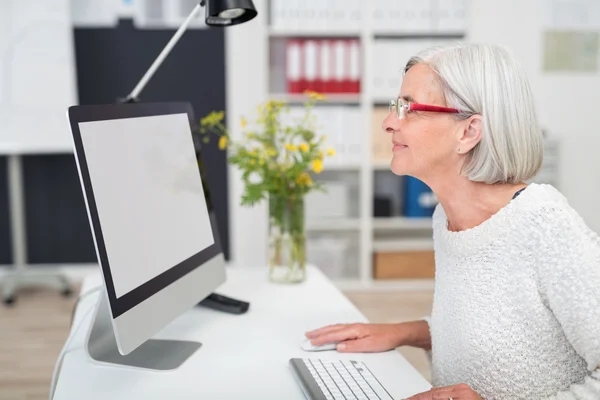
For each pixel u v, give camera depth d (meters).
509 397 1.18
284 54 4.55
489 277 1.17
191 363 1.32
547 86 4.64
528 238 1.12
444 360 1.29
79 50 4.64
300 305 1.71
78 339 1.45
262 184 1.88
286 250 1.92
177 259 1.44
